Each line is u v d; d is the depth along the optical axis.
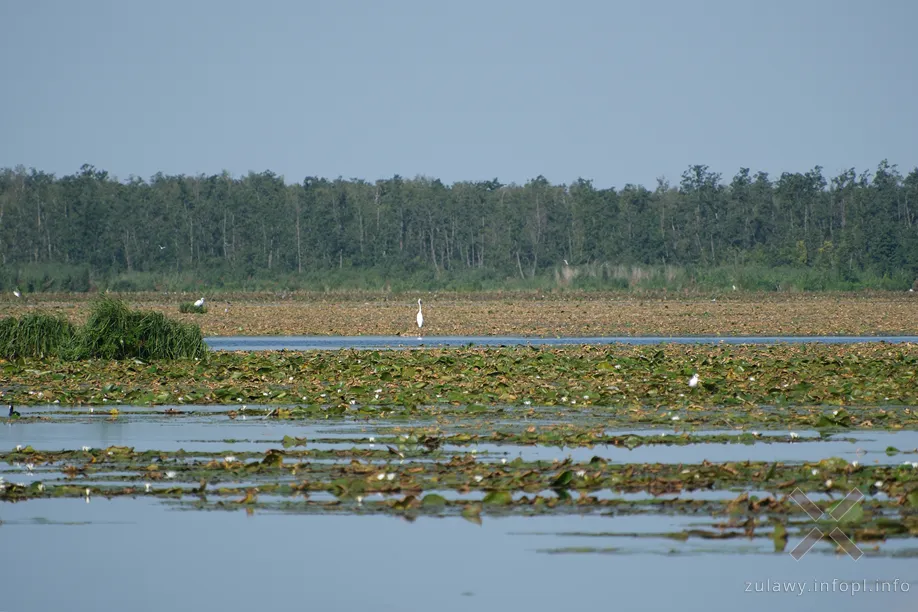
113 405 92.06
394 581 43.97
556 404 89.38
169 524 51.31
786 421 78.94
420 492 55.81
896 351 141.12
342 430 76.06
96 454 65.75
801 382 97.75
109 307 131.62
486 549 47.41
